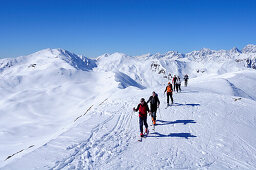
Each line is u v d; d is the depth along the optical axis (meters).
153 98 12.68
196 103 19.17
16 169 7.34
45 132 41.12
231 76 74.19
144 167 8.03
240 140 11.31
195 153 9.60
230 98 22.64
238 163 8.87
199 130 12.48
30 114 61.59
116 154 9.20
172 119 14.48
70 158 8.45
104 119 15.00
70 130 12.23
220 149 10.15
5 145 31.08
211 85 49.03
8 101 73.06
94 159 8.63
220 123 13.84
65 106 69.94
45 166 7.63
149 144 10.48
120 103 20.45
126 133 12.09
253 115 16.70
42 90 86.56
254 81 68.81
